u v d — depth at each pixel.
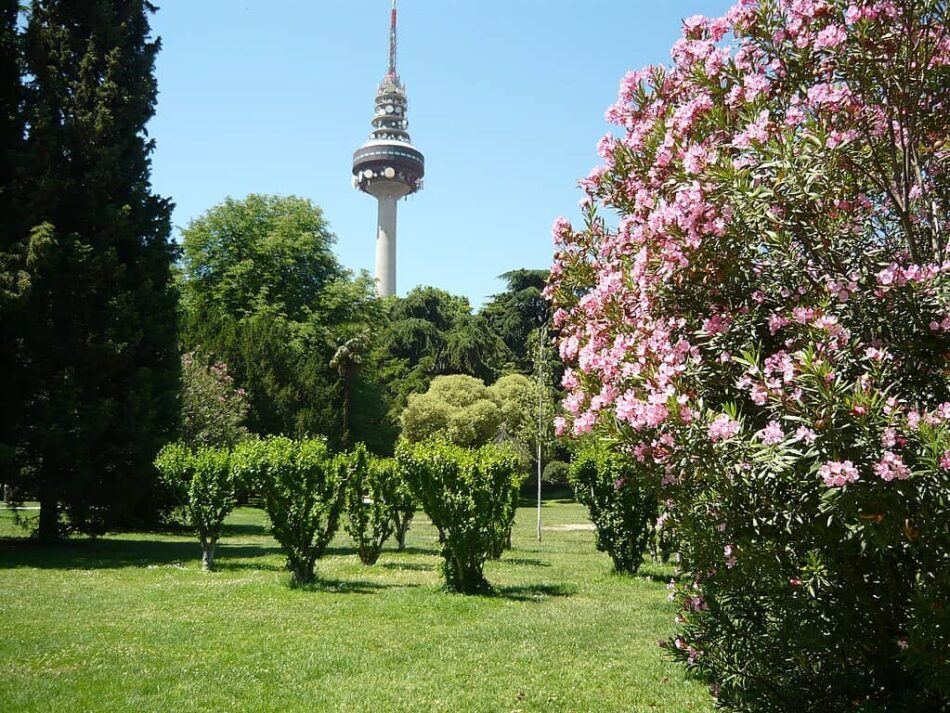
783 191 3.62
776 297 3.88
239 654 6.99
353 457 13.19
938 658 3.14
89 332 17.39
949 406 3.14
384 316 51.94
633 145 4.82
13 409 16.47
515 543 19.39
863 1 3.71
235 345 33.62
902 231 4.25
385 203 107.62
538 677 6.27
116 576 12.41
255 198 42.41
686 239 3.88
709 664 4.38
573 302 5.22
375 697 5.68
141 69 19.61
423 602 9.91
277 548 17.30
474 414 40.78
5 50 17.17
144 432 17.78
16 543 17.58
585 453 13.57
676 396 3.63
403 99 113.06
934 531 3.17
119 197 18.83
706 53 4.41
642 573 13.09
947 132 4.02
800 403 3.25
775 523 3.68
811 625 3.71
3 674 6.07
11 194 16.75
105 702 5.42
